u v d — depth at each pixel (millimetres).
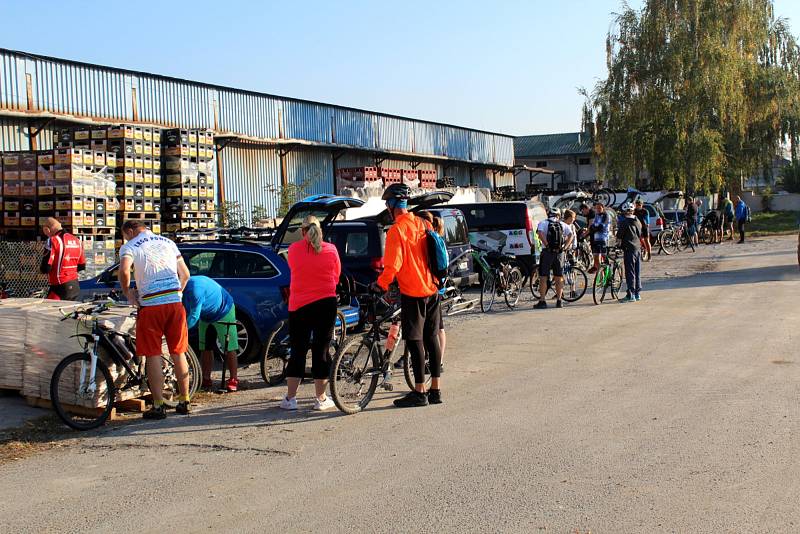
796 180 62062
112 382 7316
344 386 7430
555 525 4574
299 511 4914
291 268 7633
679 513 4703
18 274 13570
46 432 7016
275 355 8977
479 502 4969
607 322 12570
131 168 16078
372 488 5293
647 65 39031
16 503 5223
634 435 6324
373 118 32688
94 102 20312
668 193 33562
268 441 6562
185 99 23281
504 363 9516
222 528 4680
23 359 7809
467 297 16438
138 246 7293
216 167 24344
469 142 41219
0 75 17938
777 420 6648
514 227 18078
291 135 27688
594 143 41656
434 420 7039
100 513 4996
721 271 20844
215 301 8445
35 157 14711
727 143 43906
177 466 5949
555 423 6758
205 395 8406
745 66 40719
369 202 22750
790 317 12328
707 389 7828
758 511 4703
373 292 7621
